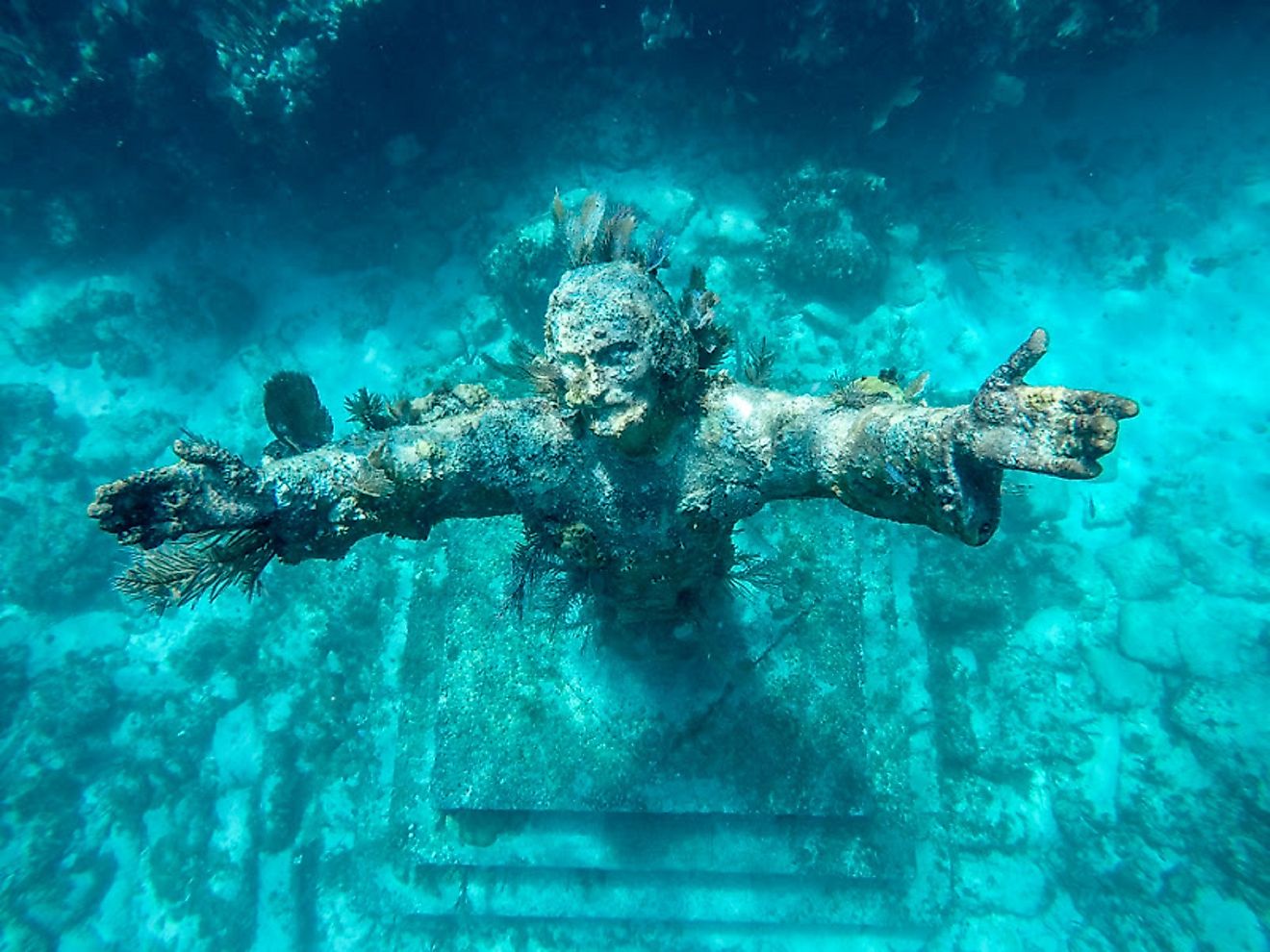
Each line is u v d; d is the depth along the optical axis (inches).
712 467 140.6
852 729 268.5
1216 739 354.3
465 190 477.7
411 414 152.8
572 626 263.6
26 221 502.0
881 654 322.0
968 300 464.1
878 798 290.4
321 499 126.8
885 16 375.6
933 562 389.7
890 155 470.3
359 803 381.1
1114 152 483.5
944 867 309.1
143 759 420.2
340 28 375.9
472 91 470.0
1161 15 448.8
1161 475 437.7
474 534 307.7
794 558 291.1
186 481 110.7
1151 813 350.0
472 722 276.7
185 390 504.4
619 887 307.7
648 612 219.0
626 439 125.3
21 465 480.4
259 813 393.7
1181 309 457.1
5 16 390.9
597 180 474.6
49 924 378.6
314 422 154.2
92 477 490.6
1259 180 464.4
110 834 402.6
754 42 410.6
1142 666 385.4
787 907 302.4
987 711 381.7
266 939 370.3
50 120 428.8
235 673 431.8
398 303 484.7
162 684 446.3
